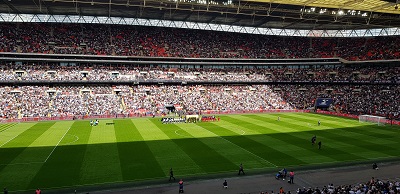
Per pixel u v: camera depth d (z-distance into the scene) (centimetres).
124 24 10169
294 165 3969
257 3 7300
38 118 7319
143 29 10762
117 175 3506
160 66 10275
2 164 3812
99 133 5744
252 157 4281
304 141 5247
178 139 5281
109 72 9469
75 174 3512
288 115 8675
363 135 5800
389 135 5816
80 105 8181
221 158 4206
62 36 9538
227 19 10062
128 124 6862
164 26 10525
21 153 4291
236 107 9425
